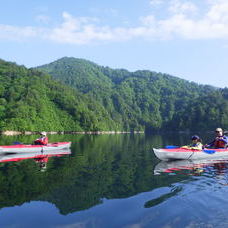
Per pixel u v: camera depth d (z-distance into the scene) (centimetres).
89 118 12331
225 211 573
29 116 9850
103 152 1911
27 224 524
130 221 527
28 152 1867
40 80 13538
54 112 11675
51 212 586
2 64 15188
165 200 655
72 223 525
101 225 511
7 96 10900
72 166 1238
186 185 812
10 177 966
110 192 746
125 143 3086
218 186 796
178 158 1447
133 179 925
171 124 14575
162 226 500
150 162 1369
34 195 720
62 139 4094
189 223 513
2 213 585
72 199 682
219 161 1386
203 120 12781
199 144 1521
